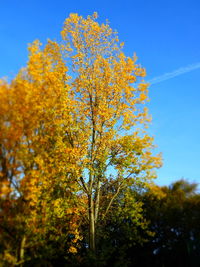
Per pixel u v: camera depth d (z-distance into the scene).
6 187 11.51
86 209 17.12
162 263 22.97
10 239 12.62
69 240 18.20
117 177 17.62
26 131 13.01
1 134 12.43
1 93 12.49
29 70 13.77
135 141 16.89
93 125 17.11
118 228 19.25
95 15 18.61
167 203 24.17
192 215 23.34
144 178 16.98
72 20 18.36
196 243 22.23
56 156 14.02
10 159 12.56
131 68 17.42
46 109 13.88
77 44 18.05
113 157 17.05
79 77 17.61
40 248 13.27
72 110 16.64
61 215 13.97
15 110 12.68
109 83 17.59
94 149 16.78
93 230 16.33
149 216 23.83
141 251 23.17
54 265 16.98
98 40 18.39
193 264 21.66
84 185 16.56
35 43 14.16
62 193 15.36
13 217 12.40
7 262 11.82
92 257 15.49
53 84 14.83
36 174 12.46
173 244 23.25
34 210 12.59
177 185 26.33
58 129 14.51
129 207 17.52
